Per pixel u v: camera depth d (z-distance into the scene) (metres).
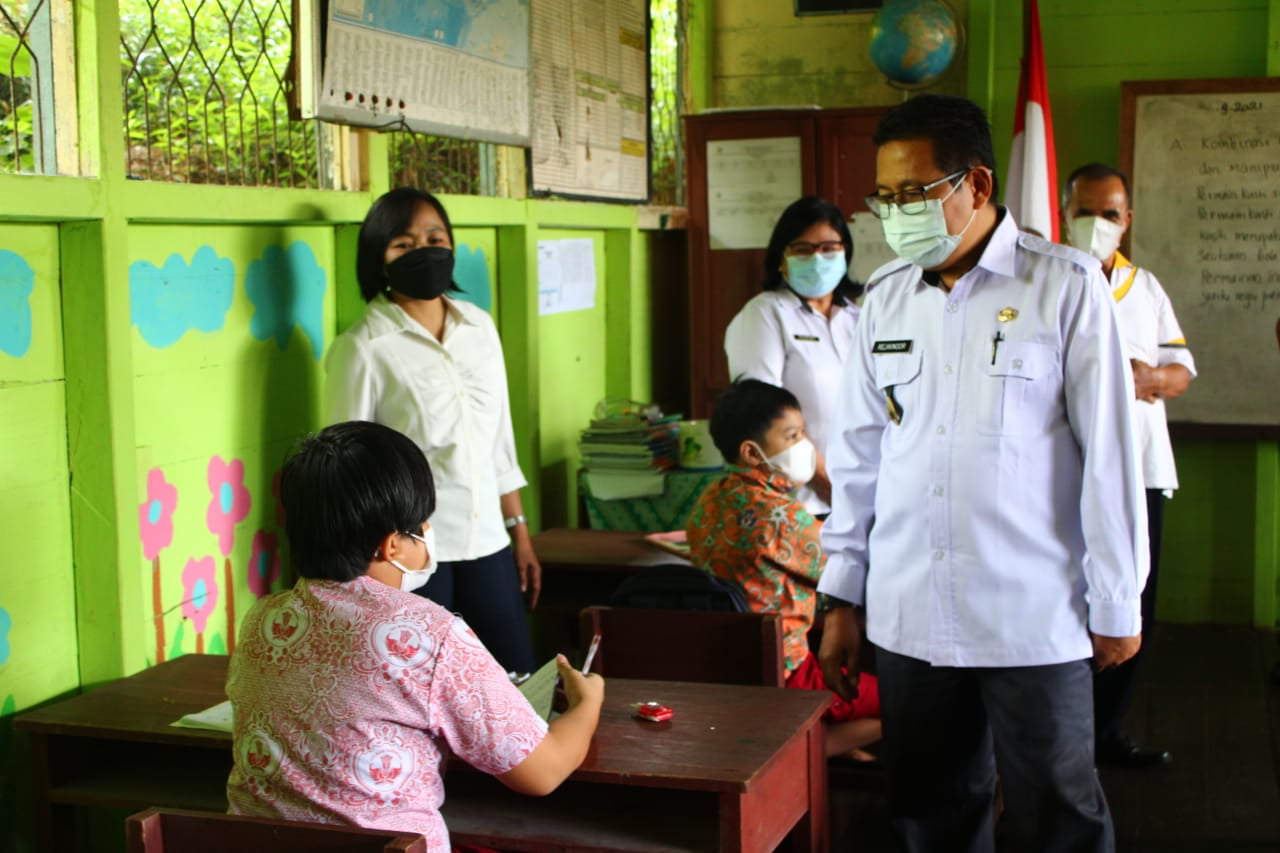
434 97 3.76
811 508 4.19
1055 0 5.88
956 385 2.49
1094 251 4.06
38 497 2.76
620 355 5.81
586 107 4.94
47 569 2.79
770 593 3.50
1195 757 4.40
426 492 1.96
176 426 3.12
